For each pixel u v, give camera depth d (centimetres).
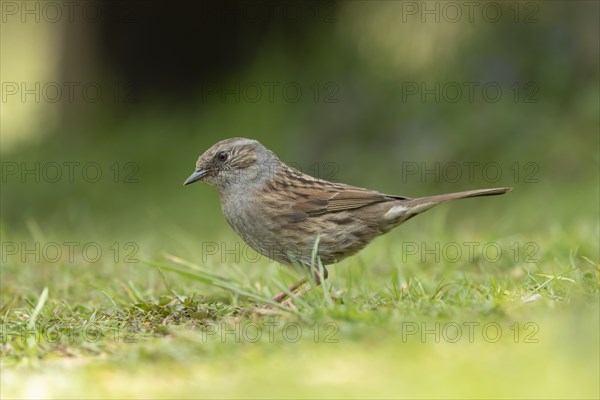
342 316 637
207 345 598
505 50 1722
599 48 1642
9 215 1970
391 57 1861
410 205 880
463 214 1606
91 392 518
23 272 1059
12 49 2392
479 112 1698
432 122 1741
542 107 1652
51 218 1911
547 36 1692
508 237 1111
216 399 484
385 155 1767
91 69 2209
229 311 740
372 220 884
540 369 480
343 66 1919
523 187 1573
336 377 509
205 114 2091
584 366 478
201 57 2144
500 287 739
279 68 2003
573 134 1585
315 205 876
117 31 2181
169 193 1933
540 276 766
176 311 750
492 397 443
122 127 2139
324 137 1850
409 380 486
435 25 1809
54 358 629
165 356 582
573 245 933
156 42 2164
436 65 1792
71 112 2222
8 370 593
